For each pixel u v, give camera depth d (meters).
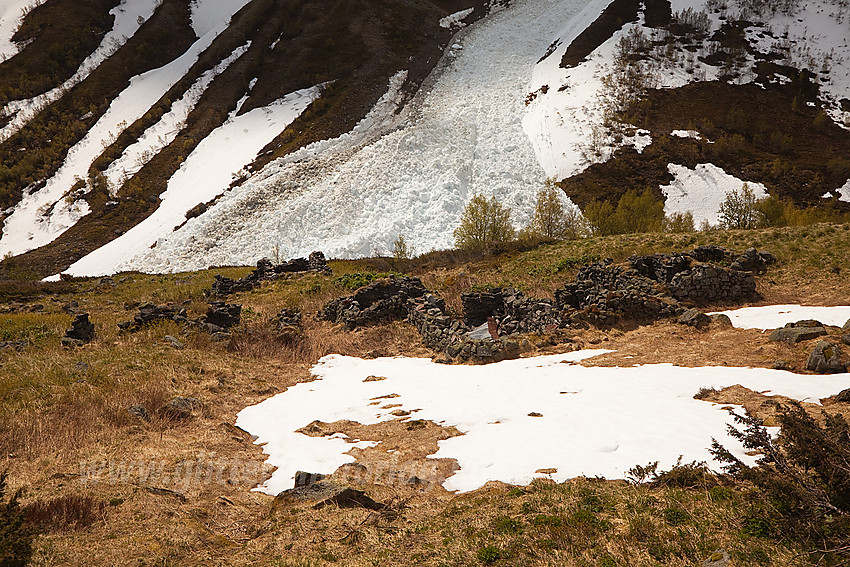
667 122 77.38
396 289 21.16
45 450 9.60
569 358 13.42
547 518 6.10
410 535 6.46
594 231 42.97
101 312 26.66
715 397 9.38
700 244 25.53
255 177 72.81
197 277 38.97
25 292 35.06
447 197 63.62
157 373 13.79
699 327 14.36
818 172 67.56
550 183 66.00
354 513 7.14
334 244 57.34
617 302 15.85
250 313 23.47
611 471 7.19
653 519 5.84
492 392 11.45
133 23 124.94
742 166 69.06
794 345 11.80
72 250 66.25
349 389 13.17
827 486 5.48
